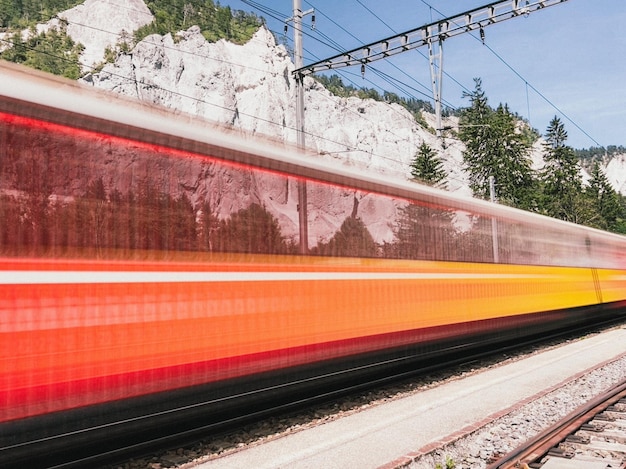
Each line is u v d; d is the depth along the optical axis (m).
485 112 83.44
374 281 7.18
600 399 7.12
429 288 8.20
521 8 13.08
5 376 3.74
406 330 7.65
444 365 9.15
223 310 5.24
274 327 5.75
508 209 10.89
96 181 4.39
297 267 6.11
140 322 4.55
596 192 100.00
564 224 13.35
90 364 4.20
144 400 4.56
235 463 4.78
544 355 11.60
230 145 5.54
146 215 4.70
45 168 4.10
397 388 8.27
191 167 5.13
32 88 4.12
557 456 5.07
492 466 4.62
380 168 7.71
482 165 67.06
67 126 4.27
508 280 10.42
